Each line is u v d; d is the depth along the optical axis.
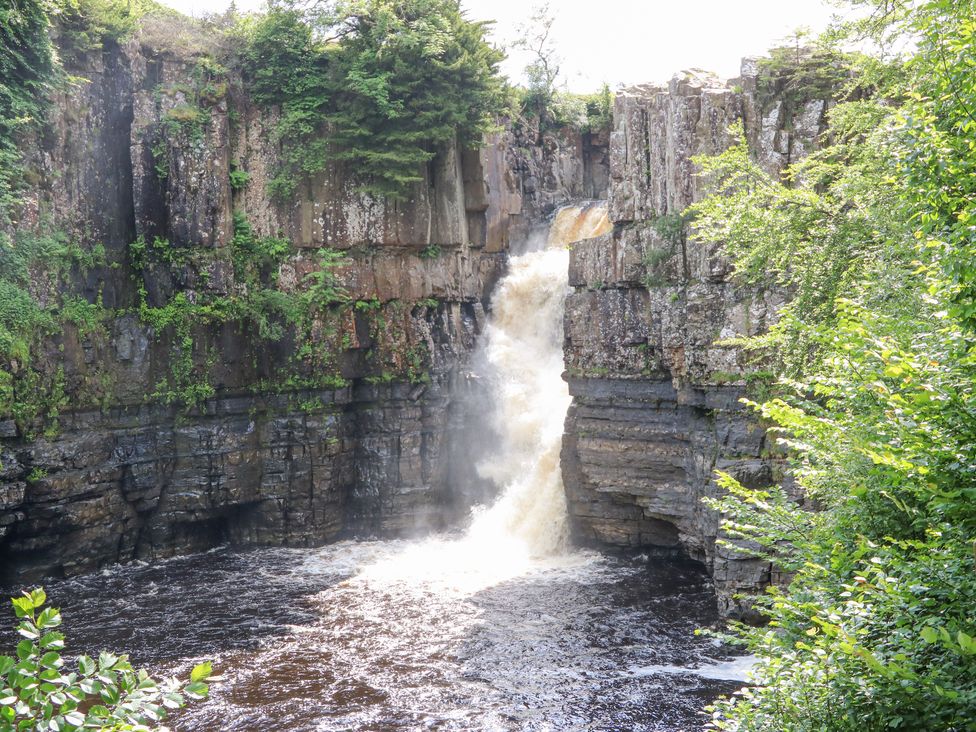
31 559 38.41
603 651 30.02
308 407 45.16
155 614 34.53
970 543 11.42
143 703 8.17
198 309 43.03
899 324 15.27
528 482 46.00
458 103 47.41
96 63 41.91
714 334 34.91
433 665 29.23
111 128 42.47
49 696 7.88
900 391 13.38
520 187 63.31
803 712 11.70
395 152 46.16
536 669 28.69
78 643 31.52
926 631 9.20
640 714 25.22
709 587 36.19
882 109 22.75
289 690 27.45
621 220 40.34
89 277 40.81
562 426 46.88
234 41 46.50
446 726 24.81
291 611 34.72
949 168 13.08
